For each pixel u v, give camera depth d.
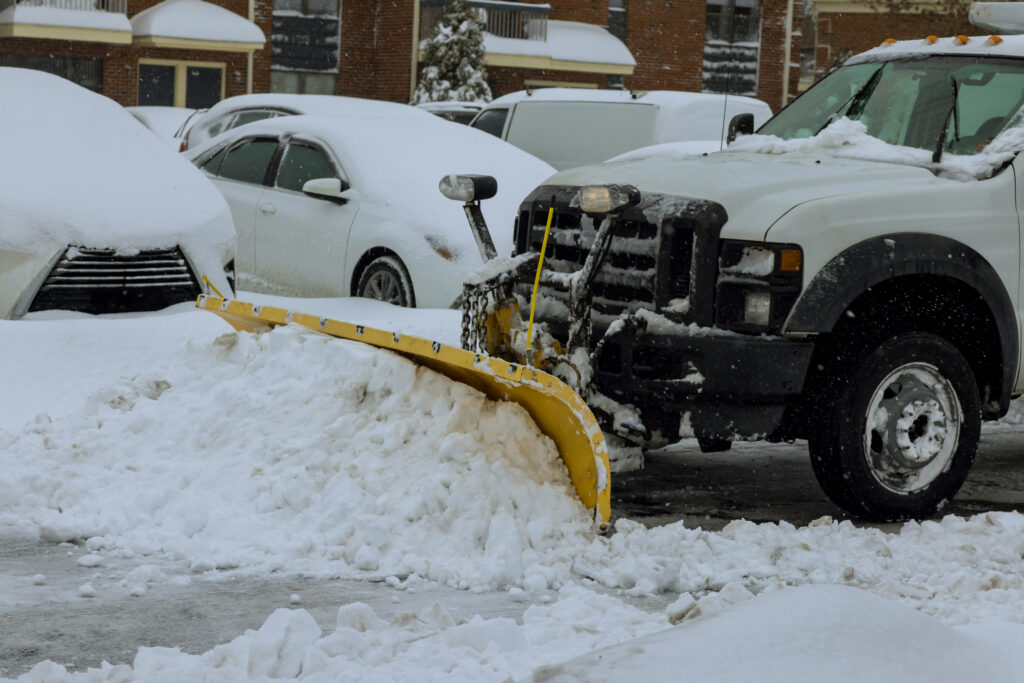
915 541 5.95
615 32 41.16
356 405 6.15
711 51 42.09
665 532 5.68
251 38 36.66
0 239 8.50
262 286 11.34
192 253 9.05
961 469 6.58
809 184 6.40
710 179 6.40
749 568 5.48
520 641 4.26
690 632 3.49
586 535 5.57
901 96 7.49
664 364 6.17
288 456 5.91
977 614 4.87
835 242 6.10
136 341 8.23
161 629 4.58
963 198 6.52
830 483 6.41
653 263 6.22
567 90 18.16
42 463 6.13
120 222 8.82
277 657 3.98
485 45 37.66
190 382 6.72
